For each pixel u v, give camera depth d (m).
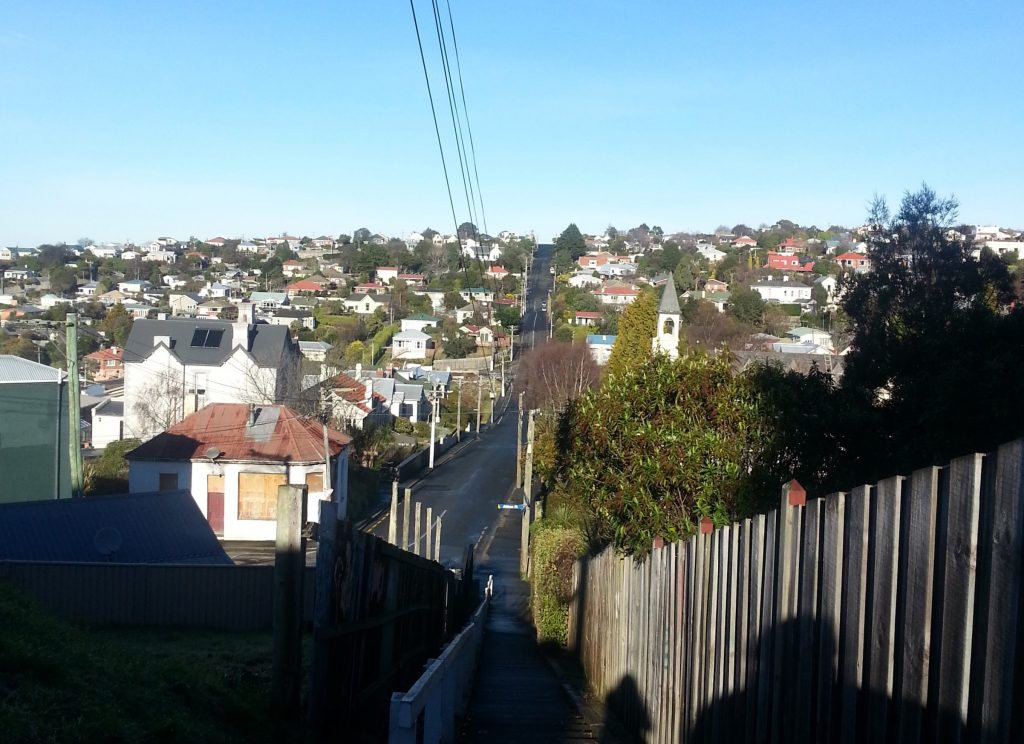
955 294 20.47
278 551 6.86
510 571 35.69
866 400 12.09
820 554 4.82
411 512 43.16
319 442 37.25
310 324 99.44
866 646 4.24
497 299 103.50
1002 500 3.19
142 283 124.75
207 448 36.31
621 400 12.95
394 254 165.00
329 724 6.43
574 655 16.62
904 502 3.95
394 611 8.88
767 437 11.80
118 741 5.11
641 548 10.59
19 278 117.75
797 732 5.00
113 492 38.56
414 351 91.12
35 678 5.62
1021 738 3.05
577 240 167.00
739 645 6.07
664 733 7.96
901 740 3.84
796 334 68.12
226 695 6.94
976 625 3.35
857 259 123.19
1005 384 9.71
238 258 171.25
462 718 8.96
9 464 29.36
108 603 17.78
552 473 23.23
